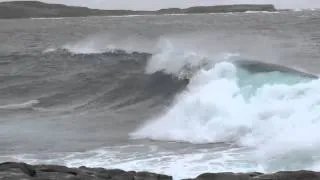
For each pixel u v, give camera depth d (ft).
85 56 364.38
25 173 106.42
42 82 310.86
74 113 236.43
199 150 159.43
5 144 176.45
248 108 185.68
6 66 374.02
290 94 186.09
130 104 254.06
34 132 195.93
